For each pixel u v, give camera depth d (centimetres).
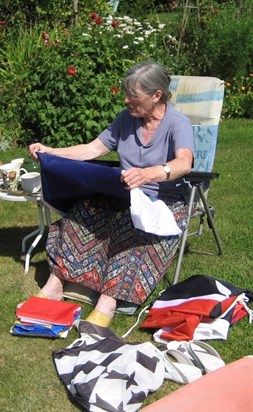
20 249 488
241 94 938
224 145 770
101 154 414
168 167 354
